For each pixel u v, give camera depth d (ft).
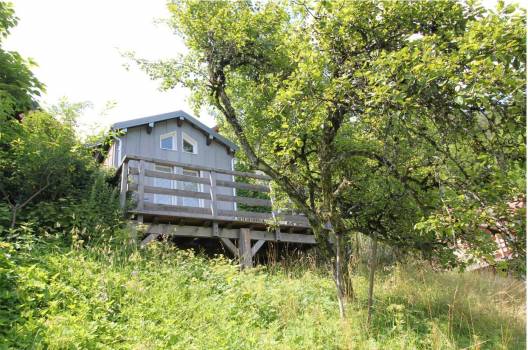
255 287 23.97
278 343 17.95
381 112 16.60
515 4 13.94
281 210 32.76
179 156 49.47
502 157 15.17
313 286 25.99
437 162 17.81
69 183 29.32
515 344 19.61
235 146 53.52
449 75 14.03
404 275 27.91
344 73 19.70
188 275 24.70
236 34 26.21
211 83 27.55
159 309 19.74
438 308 22.50
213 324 19.40
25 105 27.81
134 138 47.16
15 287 17.44
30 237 22.62
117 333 16.81
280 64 25.82
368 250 36.09
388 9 19.77
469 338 19.70
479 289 28.12
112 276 21.79
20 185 28.27
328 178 23.53
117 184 33.50
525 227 15.06
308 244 38.52
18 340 14.23
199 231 32.30
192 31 27.68
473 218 14.78
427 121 18.40
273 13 26.61
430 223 16.67
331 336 18.65
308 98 18.03
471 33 14.01
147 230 30.35
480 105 14.29
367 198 24.22
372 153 21.03
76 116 32.37
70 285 19.76
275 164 28.58
